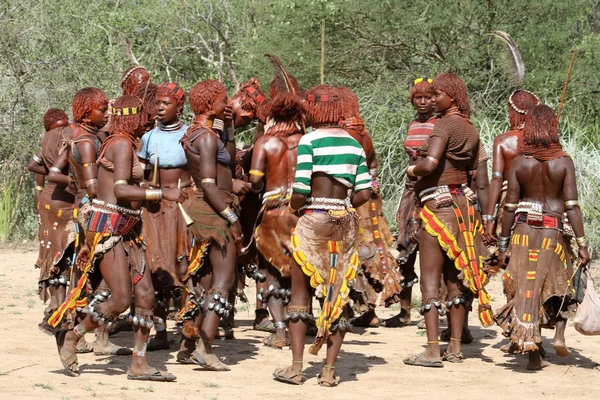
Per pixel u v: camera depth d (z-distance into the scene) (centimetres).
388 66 3431
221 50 3759
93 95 1212
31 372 1177
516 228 1248
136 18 3606
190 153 1191
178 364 1270
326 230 1128
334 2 3209
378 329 1590
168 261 1231
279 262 1353
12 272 2227
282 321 1391
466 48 3186
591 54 3038
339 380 1177
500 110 3050
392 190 2844
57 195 1414
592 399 1105
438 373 1241
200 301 1219
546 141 1224
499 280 2094
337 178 1130
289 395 1092
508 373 1245
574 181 1221
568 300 1245
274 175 1356
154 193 1116
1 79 3094
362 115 3014
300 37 3319
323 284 1126
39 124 2988
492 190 1372
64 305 1126
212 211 1192
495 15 3139
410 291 1614
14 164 2978
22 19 3175
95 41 3272
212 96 1194
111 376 1172
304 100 1384
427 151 1259
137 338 1150
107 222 1117
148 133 1267
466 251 1270
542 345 1397
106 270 1124
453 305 1309
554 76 3009
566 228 1237
